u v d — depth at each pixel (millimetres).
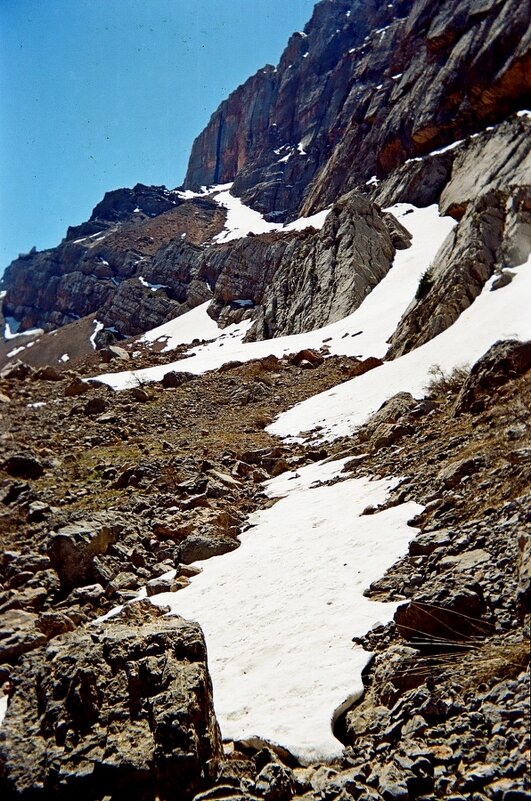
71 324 89312
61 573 11711
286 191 119750
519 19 63344
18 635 9445
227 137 161000
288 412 26641
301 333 46938
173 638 6492
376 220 54656
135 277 93875
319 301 49219
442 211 59312
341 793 5172
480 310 28547
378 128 81812
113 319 83188
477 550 8273
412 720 5773
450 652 6629
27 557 12359
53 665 6430
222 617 9297
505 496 9430
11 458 19609
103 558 12133
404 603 7418
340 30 143500
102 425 26469
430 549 9039
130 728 5684
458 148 64625
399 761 5277
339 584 9242
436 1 81062
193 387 33094
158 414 28469
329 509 12984
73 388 32906
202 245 101938
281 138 138500
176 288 87125
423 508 10875
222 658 8164
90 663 6246
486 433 12750
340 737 6227
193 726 5598
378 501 12438
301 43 149875
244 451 20922
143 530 13734
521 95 63594
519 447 10852
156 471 18203
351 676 6906
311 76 138500
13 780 5484
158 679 5996
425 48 79000
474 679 5922
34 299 121875
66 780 5359
